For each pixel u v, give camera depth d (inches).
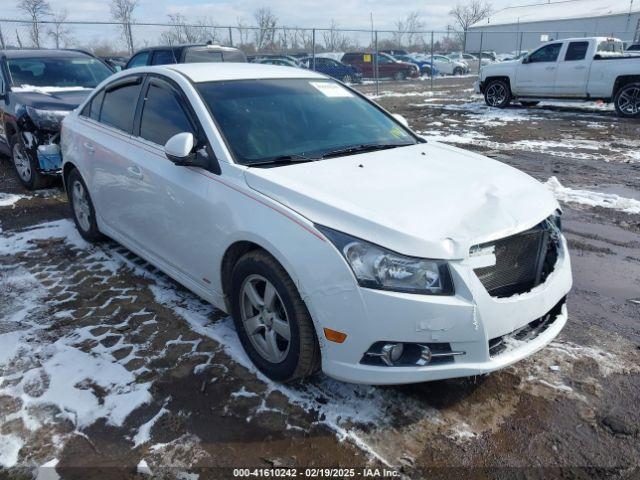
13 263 186.1
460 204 109.5
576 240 208.7
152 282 170.4
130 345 134.3
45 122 257.4
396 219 101.7
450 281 97.9
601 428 105.0
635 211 243.3
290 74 166.4
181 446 101.6
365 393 115.3
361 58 1133.7
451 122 535.5
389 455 98.9
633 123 508.7
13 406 112.0
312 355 109.1
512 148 392.8
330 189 112.3
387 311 96.5
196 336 138.0
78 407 111.5
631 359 127.5
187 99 141.6
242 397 114.5
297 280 103.8
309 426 106.0
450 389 116.4
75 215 207.3
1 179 300.7
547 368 123.7
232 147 128.7
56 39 589.3
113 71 337.4
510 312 102.4
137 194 154.6
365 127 155.6
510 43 2217.0
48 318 148.3
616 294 162.2
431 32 889.5
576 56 571.5
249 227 113.1
